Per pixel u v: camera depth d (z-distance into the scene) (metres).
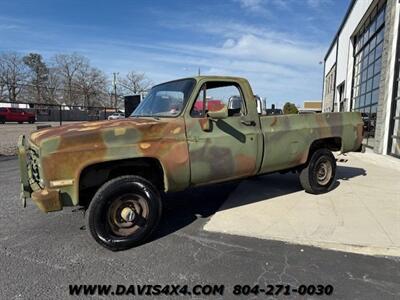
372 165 9.26
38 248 3.88
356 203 5.49
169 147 4.01
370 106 14.95
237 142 4.62
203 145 4.29
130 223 3.88
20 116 35.66
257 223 4.59
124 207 3.85
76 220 4.82
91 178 3.82
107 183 3.74
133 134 3.80
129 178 3.83
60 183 3.50
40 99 66.69
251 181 7.21
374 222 4.59
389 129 11.49
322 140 6.10
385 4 12.89
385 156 11.21
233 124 4.62
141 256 3.67
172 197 6.02
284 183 6.99
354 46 19.59
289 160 5.41
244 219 4.75
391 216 4.84
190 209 5.32
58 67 67.69
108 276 3.25
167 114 4.38
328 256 3.64
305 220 4.69
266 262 3.51
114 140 3.70
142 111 4.84
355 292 2.96
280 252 3.74
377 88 13.81
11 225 4.62
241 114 4.82
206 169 4.34
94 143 3.61
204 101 4.40
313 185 5.98
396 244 3.88
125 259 3.60
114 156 3.69
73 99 67.25
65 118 43.97
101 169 3.86
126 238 3.81
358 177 7.56
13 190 6.59
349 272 3.30
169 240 4.10
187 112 4.22
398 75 11.02
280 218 4.79
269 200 5.70
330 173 6.22
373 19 14.98
